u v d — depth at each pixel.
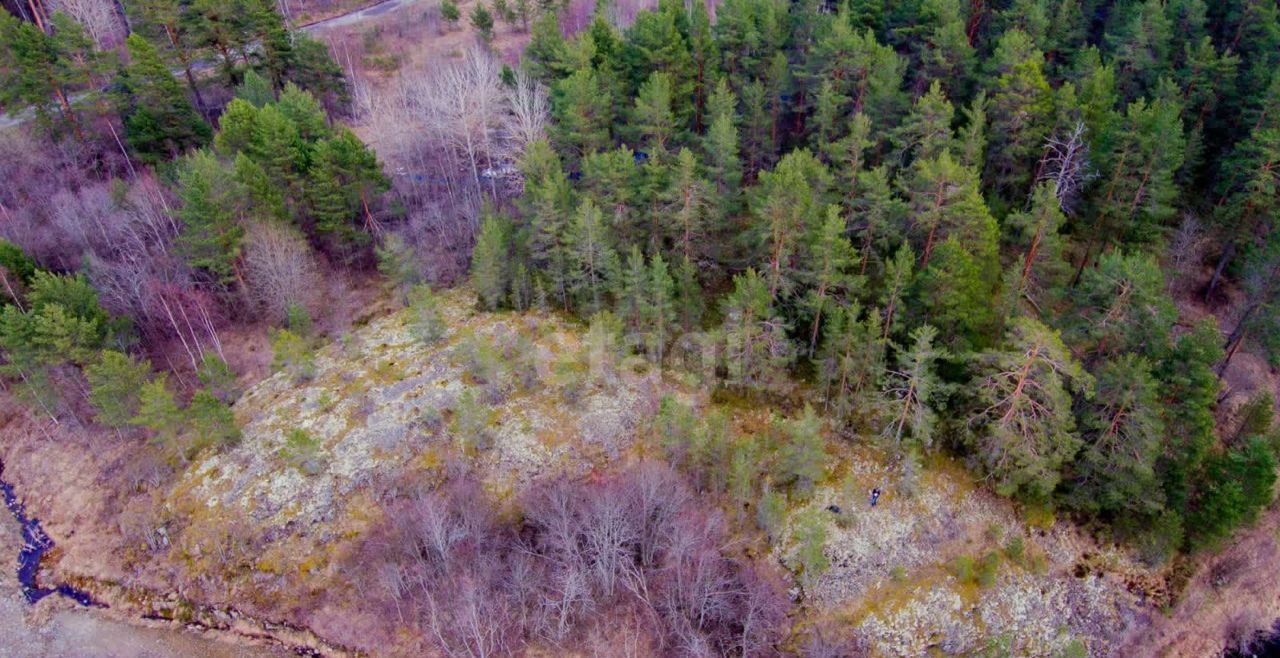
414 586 41.94
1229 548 44.00
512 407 48.84
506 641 40.12
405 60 84.25
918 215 44.47
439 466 46.09
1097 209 51.16
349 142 55.06
